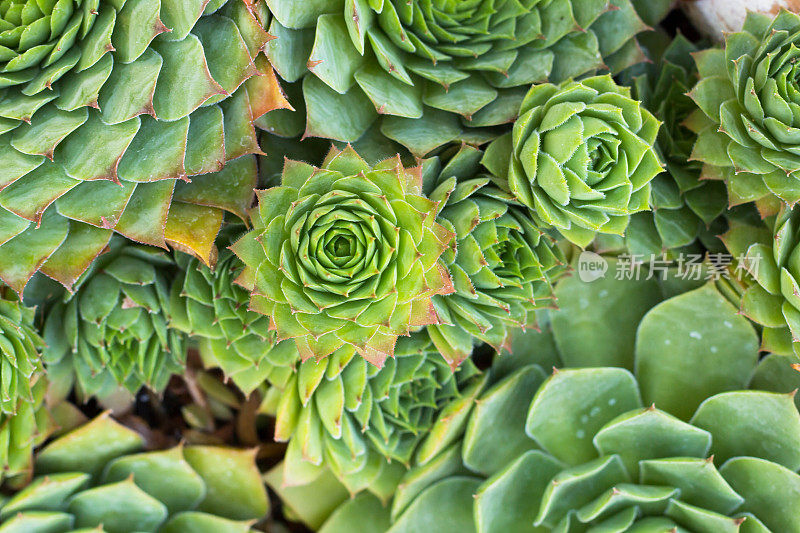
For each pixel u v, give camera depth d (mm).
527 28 500
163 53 462
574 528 516
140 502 521
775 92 479
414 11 486
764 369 510
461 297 489
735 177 496
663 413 497
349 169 465
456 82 501
